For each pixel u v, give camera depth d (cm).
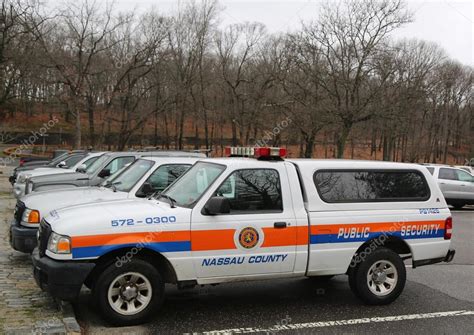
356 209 581
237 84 4622
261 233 531
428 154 6316
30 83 4078
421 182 629
